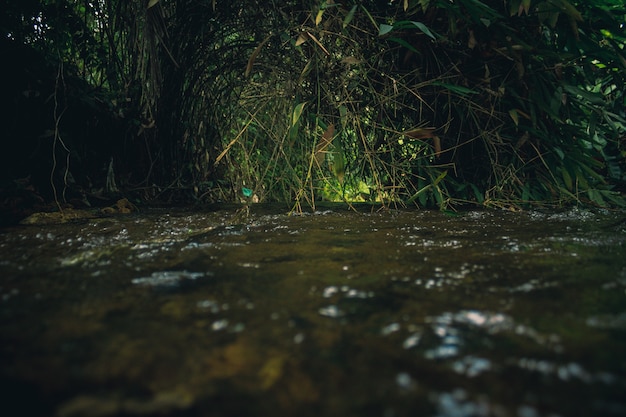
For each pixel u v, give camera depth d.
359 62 2.12
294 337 0.58
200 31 2.48
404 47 2.37
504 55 2.18
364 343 0.56
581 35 2.22
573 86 2.27
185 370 0.49
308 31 2.06
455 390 0.44
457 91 2.17
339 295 0.76
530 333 0.58
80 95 2.33
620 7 2.31
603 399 0.42
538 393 0.44
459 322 0.62
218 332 0.60
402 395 0.44
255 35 2.48
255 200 3.13
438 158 2.50
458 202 2.45
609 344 0.54
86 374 0.48
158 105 2.68
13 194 2.02
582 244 1.20
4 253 1.12
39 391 0.45
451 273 0.90
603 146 2.69
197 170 2.99
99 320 0.64
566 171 2.29
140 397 0.44
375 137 2.47
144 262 1.02
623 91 2.70
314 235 1.41
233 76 2.86
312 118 2.25
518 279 0.84
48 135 2.10
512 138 2.37
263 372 0.49
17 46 2.18
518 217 1.85
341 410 0.41
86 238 1.35
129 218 1.89
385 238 1.34
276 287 0.81
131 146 2.73
